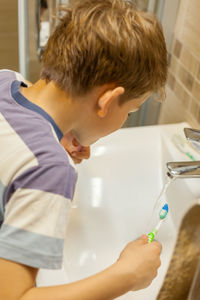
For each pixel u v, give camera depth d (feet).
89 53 1.96
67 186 1.86
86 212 3.34
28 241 1.81
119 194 3.45
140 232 3.44
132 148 3.49
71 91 2.02
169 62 3.94
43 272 2.55
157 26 2.09
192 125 3.65
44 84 2.13
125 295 3.01
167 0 3.61
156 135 3.60
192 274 3.03
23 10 3.82
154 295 3.06
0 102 2.07
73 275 3.05
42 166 1.84
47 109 2.05
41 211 1.82
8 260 1.81
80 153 2.71
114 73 1.97
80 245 3.22
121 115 2.17
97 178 3.41
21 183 1.85
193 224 3.08
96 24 1.97
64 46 2.04
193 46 3.42
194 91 3.52
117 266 2.07
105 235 3.35
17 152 1.89
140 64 2.00
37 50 4.11
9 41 4.28
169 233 3.34
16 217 1.83
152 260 2.21
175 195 3.30
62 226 1.86
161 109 4.28
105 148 3.44
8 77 2.37
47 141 1.92
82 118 2.11
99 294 1.93
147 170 3.51
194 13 3.33
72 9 2.12
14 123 1.97
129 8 2.08
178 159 3.34
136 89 2.08
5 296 1.77
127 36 1.95
